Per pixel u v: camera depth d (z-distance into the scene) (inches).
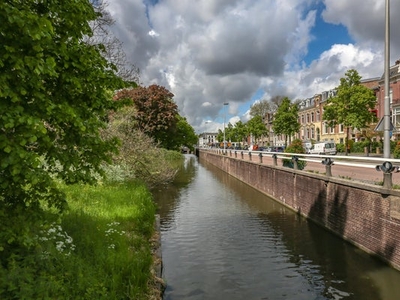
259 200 641.0
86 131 156.9
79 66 155.3
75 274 170.4
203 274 277.3
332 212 391.2
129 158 602.2
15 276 137.4
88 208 321.4
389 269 276.8
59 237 192.4
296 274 275.3
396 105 1376.7
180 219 478.9
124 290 183.5
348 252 324.5
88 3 167.0
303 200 487.5
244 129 3144.7
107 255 212.5
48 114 136.8
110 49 512.4
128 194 424.5
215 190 784.9
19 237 141.5
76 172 164.4
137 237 286.5
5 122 118.3
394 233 272.2
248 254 325.1
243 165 955.3
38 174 128.5
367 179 378.9
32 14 122.3
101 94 173.8
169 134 1549.0
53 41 152.5
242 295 240.1
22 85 128.1
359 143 1476.4
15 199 152.9
